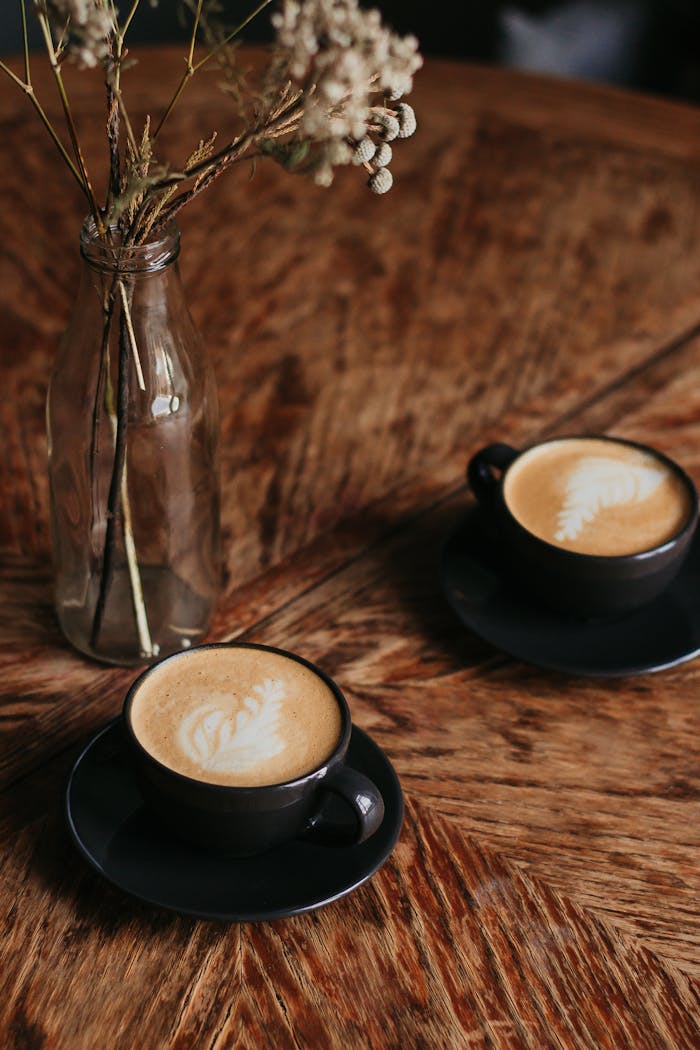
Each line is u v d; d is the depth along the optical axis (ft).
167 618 3.04
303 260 4.03
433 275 4.01
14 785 2.85
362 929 2.68
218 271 3.97
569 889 2.75
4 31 8.24
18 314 3.81
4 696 2.99
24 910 2.68
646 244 4.17
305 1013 2.59
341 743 2.66
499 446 3.23
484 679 3.08
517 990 2.63
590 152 4.49
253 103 2.52
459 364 3.76
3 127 4.35
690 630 3.14
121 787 2.78
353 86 2.45
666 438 3.57
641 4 6.70
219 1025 2.57
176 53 4.75
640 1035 2.59
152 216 2.62
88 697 3.00
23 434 3.51
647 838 2.83
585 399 3.67
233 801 2.57
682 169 4.44
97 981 2.61
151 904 2.62
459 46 8.20
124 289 2.69
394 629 3.16
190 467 2.93
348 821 2.77
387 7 8.36
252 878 2.67
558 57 6.45
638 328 3.89
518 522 3.06
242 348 3.76
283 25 2.40
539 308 3.93
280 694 2.73
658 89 7.12
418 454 3.52
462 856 2.78
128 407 2.81
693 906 2.74
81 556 2.96
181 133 4.33
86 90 4.50
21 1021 2.56
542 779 2.91
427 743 2.95
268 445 3.52
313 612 3.18
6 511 3.35
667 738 2.99
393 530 3.36
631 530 3.07
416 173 4.36
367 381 3.69
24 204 4.12
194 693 2.72
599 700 3.05
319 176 2.42
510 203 4.28
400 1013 2.59
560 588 3.05
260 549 3.30
